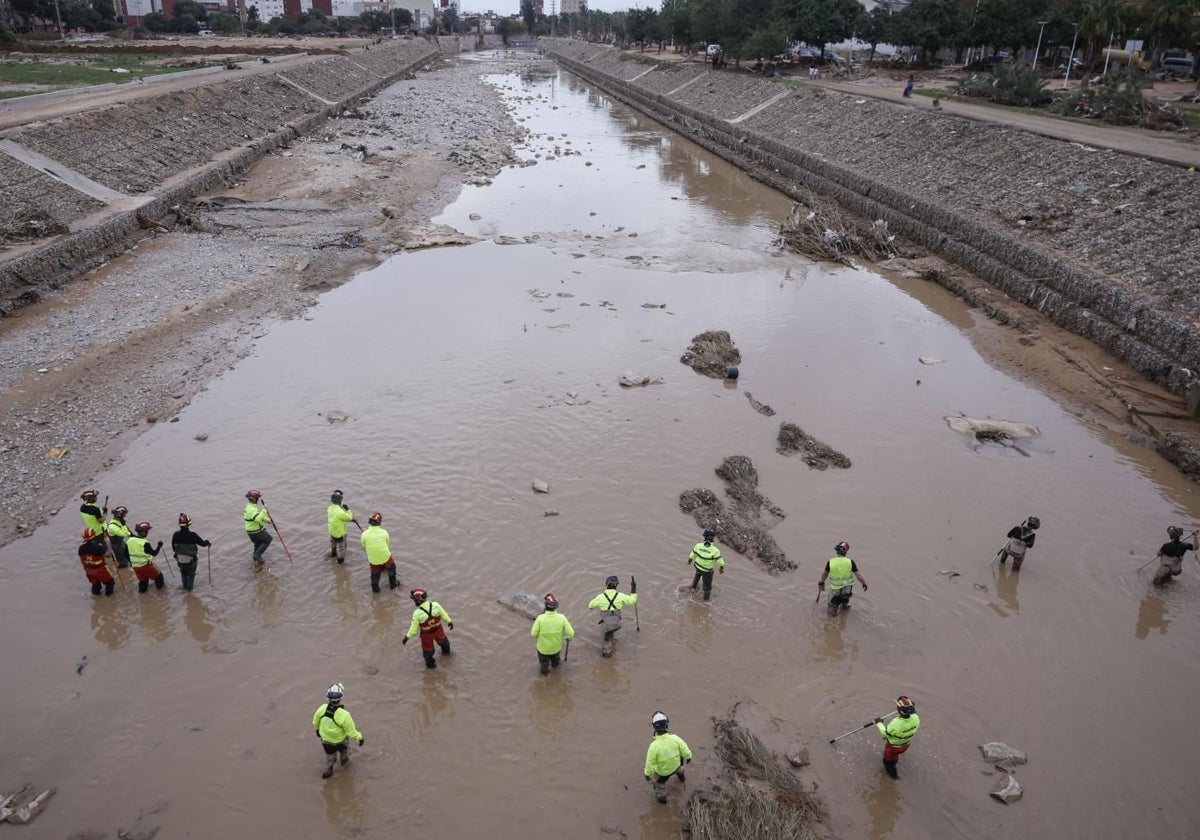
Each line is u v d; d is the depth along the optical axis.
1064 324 29.25
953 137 46.62
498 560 17.23
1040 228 34.31
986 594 16.48
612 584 14.48
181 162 48.22
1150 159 33.84
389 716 13.40
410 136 68.19
